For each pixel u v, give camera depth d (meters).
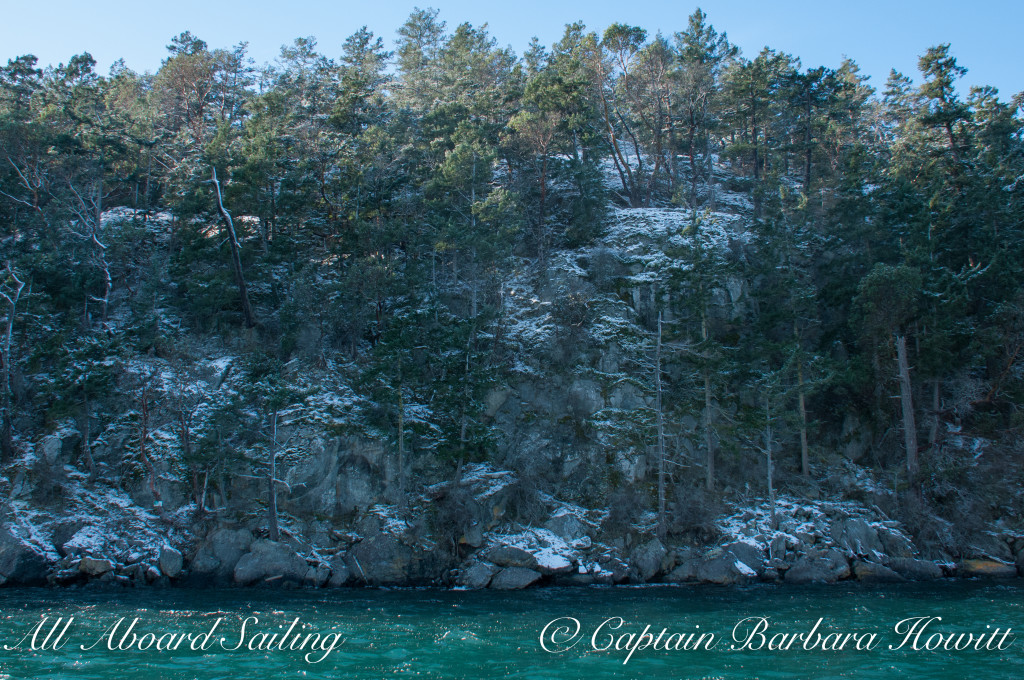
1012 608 22.69
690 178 60.78
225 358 37.22
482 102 50.53
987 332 34.53
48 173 47.06
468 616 21.50
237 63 64.88
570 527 31.44
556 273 42.44
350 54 68.31
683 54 56.22
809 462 36.38
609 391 36.19
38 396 33.62
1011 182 41.09
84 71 58.84
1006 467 33.97
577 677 14.97
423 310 35.66
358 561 28.62
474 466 33.50
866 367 35.66
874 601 24.05
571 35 61.19
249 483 31.11
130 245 44.62
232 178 41.06
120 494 31.12
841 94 60.78
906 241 38.97
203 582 27.55
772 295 38.03
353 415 33.53
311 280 39.44
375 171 43.81
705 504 32.09
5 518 28.72
